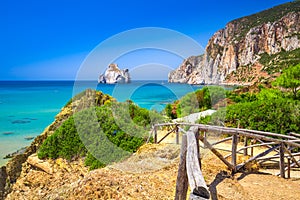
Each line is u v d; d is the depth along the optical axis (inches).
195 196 68.2
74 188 160.7
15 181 276.2
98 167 219.8
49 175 243.4
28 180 250.4
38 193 231.0
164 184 153.1
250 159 186.5
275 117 288.8
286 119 283.6
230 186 154.7
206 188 66.9
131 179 160.9
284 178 177.6
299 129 276.1
